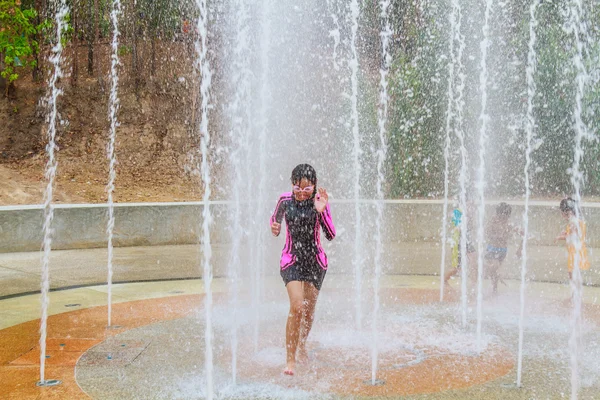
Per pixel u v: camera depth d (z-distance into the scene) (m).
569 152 16.69
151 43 20.66
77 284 7.85
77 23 19.30
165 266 9.49
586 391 3.74
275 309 6.32
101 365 4.30
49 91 18.91
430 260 10.32
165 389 3.80
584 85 15.95
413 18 17.61
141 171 17.28
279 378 3.99
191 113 19.22
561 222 12.09
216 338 5.07
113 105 17.16
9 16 15.58
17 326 5.52
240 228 12.55
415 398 3.62
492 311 6.19
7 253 10.85
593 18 15.64
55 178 15.95
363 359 4.41
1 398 3.65
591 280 8.27
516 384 3.87
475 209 8.98
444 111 16.95
